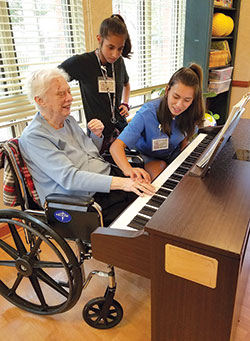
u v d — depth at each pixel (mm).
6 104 1911
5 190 1291
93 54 1926
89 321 1393
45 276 1366
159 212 852
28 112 1997
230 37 3484
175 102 1437
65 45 2232
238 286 811
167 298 901
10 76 2000
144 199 1204
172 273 843
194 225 789
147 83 3088
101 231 987
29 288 1641
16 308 1525
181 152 1672
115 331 1384
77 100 2271
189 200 897
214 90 3367
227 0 3248
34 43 1997
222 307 804
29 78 1312
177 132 1675
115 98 2078
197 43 3070
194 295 838
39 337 1369
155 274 885
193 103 1548
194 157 1591
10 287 1651
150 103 1621
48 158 1285
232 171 1085
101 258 1021
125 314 1471
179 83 1391
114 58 1844
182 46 3504
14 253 1370
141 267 941
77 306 1521
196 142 1819
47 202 1197
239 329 1376
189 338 928
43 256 1872
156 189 1272
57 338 1360
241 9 3412
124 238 933
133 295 1583
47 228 1183
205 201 889
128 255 951
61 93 1313
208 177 1042
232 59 3627
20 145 1331
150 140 1654
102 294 1591
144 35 2900
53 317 1465
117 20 1764
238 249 699
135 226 1045
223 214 822
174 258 807
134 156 1634
